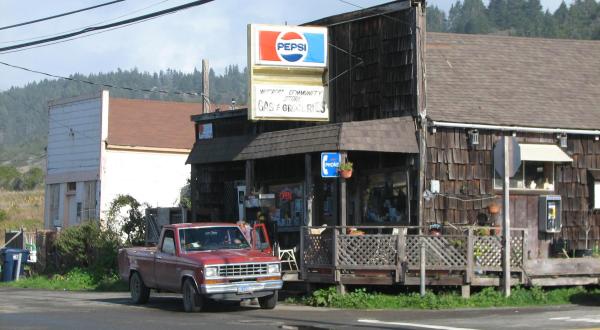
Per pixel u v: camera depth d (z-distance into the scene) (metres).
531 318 15.67
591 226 22.81
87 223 31.02
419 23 21.03
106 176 37.75
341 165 20.20
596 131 22.53
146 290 19.56
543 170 22.50
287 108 21.83
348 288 19.58
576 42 27.06
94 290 26.53
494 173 21.62
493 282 19.20
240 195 26.69
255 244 21.27
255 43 21.58
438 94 22.22
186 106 42.22
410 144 20.69
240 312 17.30
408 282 18.73
